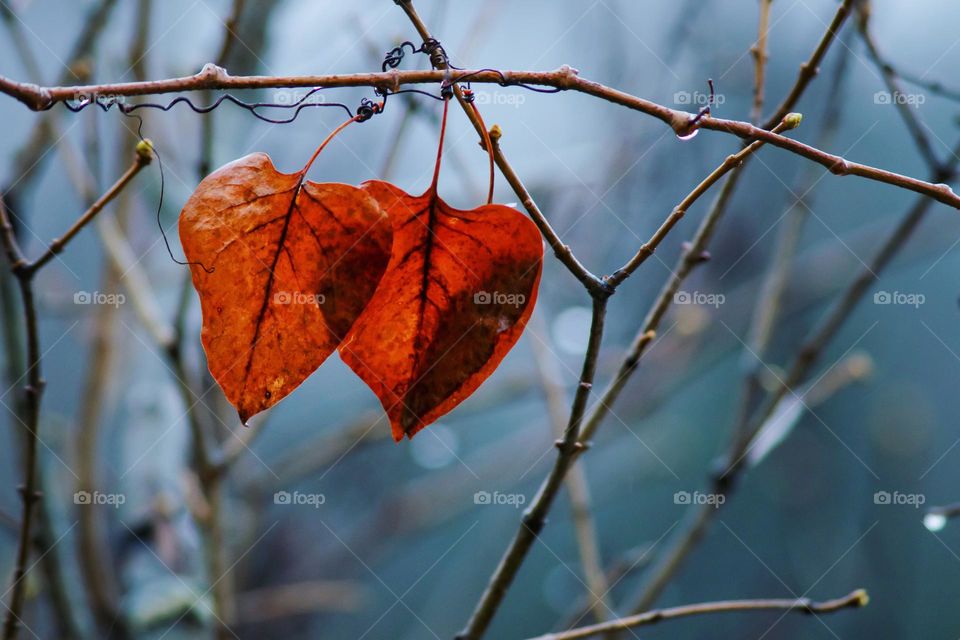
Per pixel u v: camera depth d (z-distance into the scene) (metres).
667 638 2.05
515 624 2.15
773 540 2.06
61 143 1.05
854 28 1.06
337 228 0.67
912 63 1.74
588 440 0.77
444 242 0.68
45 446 1.03
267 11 1.25
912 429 1.79
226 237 0.67
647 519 2.26
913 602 1.71
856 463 1.86
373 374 0.68
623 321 1.74
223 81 0.67
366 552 1.71
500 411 2.37
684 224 1.67
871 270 1.02
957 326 2.09
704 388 2.40
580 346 1.58
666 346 1.68
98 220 1.03
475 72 0.68
